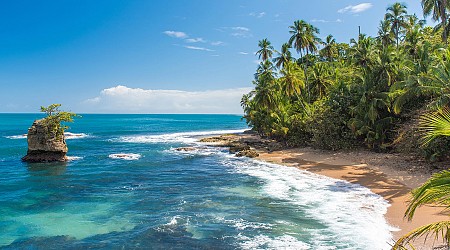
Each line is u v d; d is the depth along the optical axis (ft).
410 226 48.85
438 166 85.10
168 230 51.65
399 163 96.32
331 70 200.34
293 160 119.96
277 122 168.66
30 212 62.44
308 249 43.19
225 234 49.47
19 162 125.29
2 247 46.34
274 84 186.80
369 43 136.77
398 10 186.39
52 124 126.31
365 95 119.65
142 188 81.76
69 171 106.83
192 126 458.09
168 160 130.62
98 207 65.31
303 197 68.69
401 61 122.01
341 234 47.70
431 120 22.07
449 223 21.15
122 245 46.50
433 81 87.25
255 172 100.12
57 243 47.60
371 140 117.19
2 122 543.80
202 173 101.30
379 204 61.16
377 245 43.37
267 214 58.29
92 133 307.58
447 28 151.23
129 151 162.71
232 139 211.20
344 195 68.90
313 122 135.33
